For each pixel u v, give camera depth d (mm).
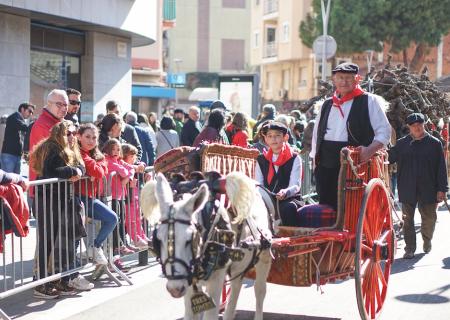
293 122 15852
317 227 7086
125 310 8047
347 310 7980
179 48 72250
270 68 56375
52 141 8320
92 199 8883
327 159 7598
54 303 8312
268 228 6484
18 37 17516
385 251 7453
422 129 11031
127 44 22062
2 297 7422
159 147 14625
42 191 8188
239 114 12852
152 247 5484
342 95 7523
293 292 8844
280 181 7332
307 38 45688
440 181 11031
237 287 6613
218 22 72938
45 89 19281
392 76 13555
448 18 41000
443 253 11453
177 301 8445
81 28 20031
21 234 7461
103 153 9461
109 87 21297
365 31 40375
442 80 20031
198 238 5277
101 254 9016
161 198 5168
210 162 6703
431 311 7934
